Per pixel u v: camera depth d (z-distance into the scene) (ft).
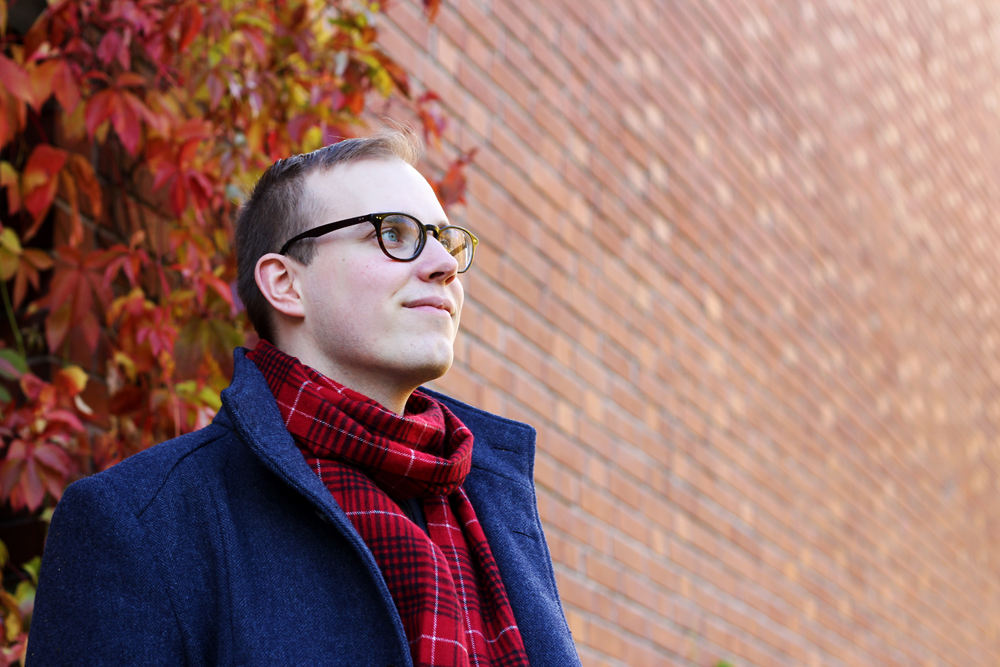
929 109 27.07
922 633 19.52
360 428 3.92
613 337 12.58
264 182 4.51
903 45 26.27
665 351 13.60
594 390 11.96
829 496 17.30
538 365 11.12
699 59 16.33
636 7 14.82
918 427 21.95
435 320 4.15
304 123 7.20
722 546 13.82
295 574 3.60
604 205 13.01
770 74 18.71
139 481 3.61
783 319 17.12
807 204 19.10
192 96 7.06
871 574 18.10
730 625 13.47
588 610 10.89
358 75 7.66
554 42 12.76
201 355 6.60
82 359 6.89
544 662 4.07
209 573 3.54
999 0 35.37
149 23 6.69
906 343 22.31
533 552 4.55
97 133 6.76
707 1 16.99
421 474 4.00
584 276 12.29
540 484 10.69
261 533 3.68
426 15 10.59
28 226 6.88
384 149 4.50
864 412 19.49
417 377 4.17
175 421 6.28
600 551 11.35
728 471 14.43
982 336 27.25
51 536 3.51
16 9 7.16
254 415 3.82
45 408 6.06
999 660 22.97
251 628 3.45
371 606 3.59
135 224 7.32
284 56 7.39
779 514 15.53
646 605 11.89
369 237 4.21
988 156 30.94
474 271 10.52
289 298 4.28
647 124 14.40
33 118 7.03
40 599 3.43
